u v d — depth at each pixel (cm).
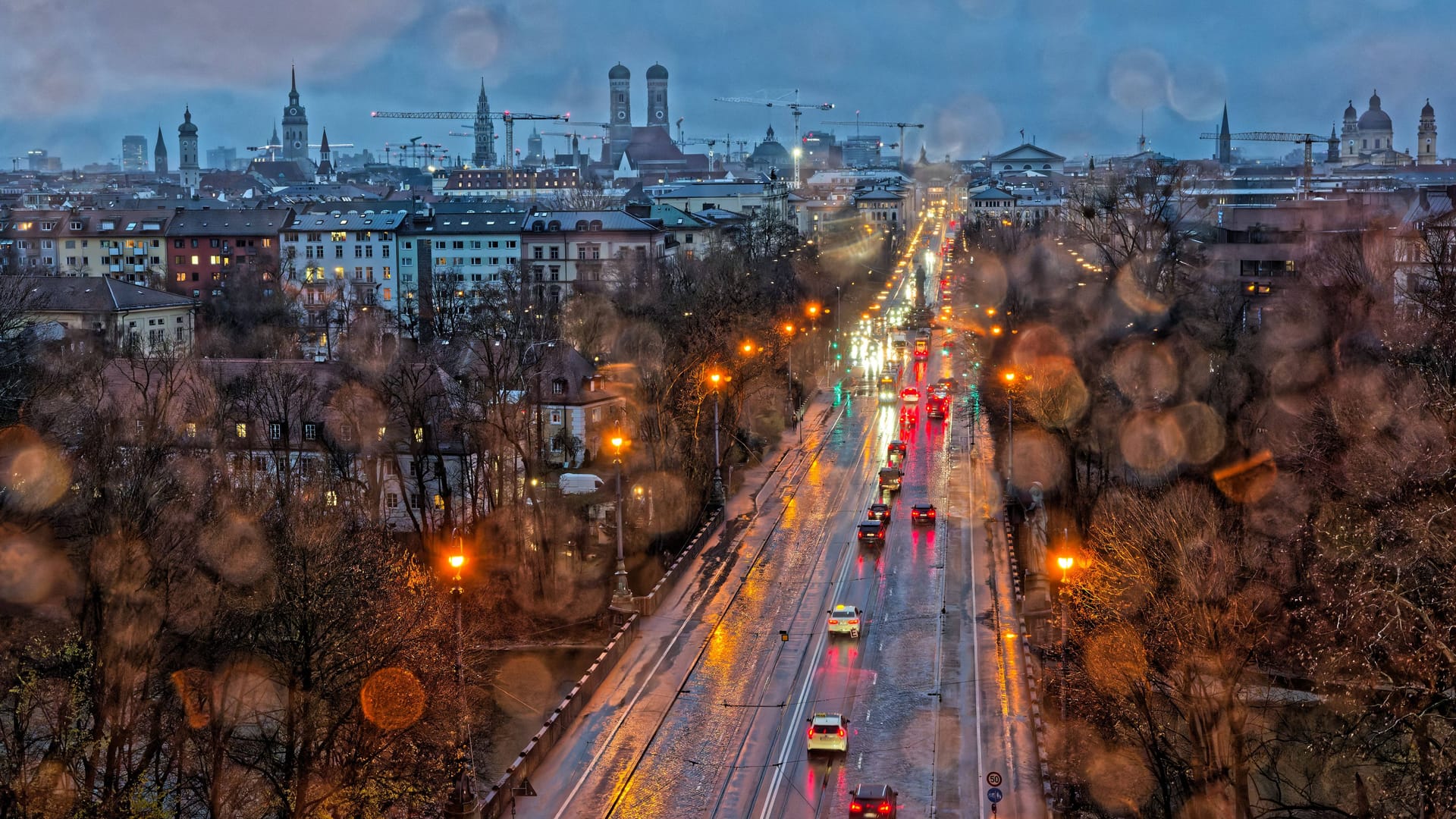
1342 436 8919
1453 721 5550
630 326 17512
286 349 18788
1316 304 12206
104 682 6444
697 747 7494
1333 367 11419
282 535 7631
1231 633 6644
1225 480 9794
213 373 12206
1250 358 11675
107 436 8638
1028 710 7856
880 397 19788
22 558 8275
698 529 12188
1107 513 9306
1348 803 6738
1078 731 7531
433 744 6900
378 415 11931
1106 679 7119
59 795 5969
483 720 8212
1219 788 6319
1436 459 7325
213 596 7494
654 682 8456
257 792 6562
